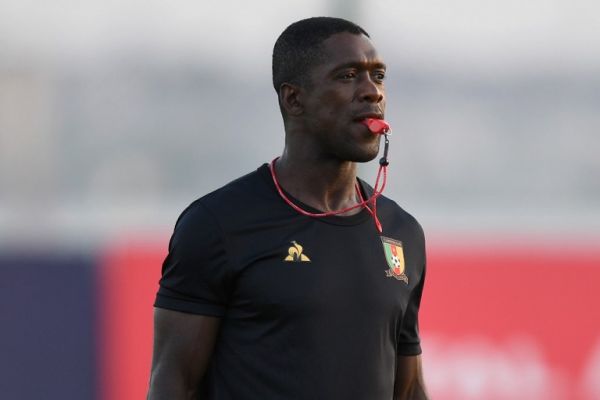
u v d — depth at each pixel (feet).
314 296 35.29
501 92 88.69
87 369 81.25
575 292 84.07
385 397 36.17
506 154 88.43
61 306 82.02
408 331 39.42
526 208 87.35
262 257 35.60
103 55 87.35
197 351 36.19
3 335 81.35
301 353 35.09
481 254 84.84
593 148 88.28
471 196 87.81
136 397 81.15
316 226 36.40
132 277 82.84
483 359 82.74
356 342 35.60
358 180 39.22
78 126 86.79
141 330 82.12
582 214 87.30
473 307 83.56
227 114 87.56
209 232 35.76
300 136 37.27
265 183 37.09
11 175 85.87
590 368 83.10
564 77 88.74
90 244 83.71
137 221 85.30
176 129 87.40
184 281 36.17
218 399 36.14
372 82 36.42
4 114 86.28
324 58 36.45
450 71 88.69
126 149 86.94
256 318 35.53
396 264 37.42
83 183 86.43
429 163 87.97
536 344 83.05
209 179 87.30
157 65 87.45
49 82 86.63
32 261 82.58
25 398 80.64
